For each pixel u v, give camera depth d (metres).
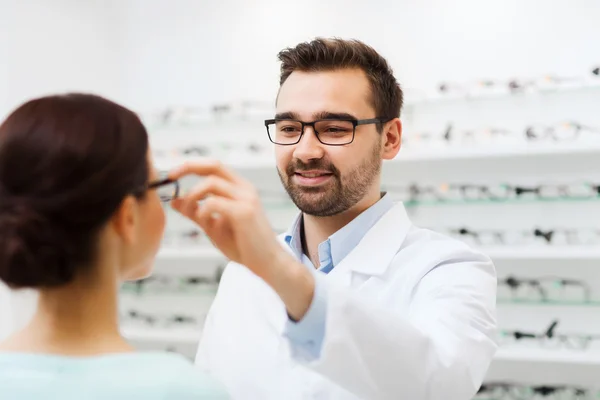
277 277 0.80
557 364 2.70
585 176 2.70
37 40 3.08
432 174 2.90
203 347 1.44
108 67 3.49
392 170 2.95
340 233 1.32
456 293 1.10
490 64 2.85
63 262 0.65
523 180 2.78
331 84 1.21
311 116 1.21
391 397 0.94
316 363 0.87
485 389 2.78
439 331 1.02
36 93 3.06
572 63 2.72
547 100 2.76
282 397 1.24
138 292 3.39
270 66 3.25
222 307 1.44
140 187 0.71
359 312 0.87
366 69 1.26
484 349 1.04
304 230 1.41
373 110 1.26
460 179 2.87
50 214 0.64
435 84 2.92
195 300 3.31
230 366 1.33
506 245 2.79
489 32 2.86
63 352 0.69
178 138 3.37
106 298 0.71
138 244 0.74
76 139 0.65
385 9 3.03
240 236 0.77
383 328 0.88
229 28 3.34
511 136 2.80
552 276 2.75
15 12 2.97
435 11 2.95
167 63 3.44
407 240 1.34
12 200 0.64
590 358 2.48
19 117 0.67
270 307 1.35
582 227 2.71
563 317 2.74
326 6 3.15
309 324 0.86
